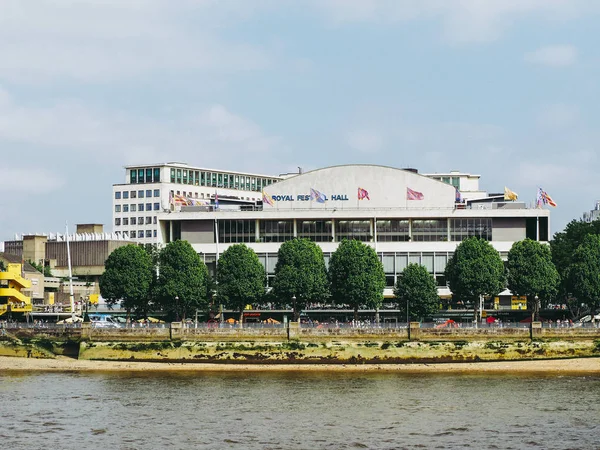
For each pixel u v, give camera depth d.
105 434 139.62
